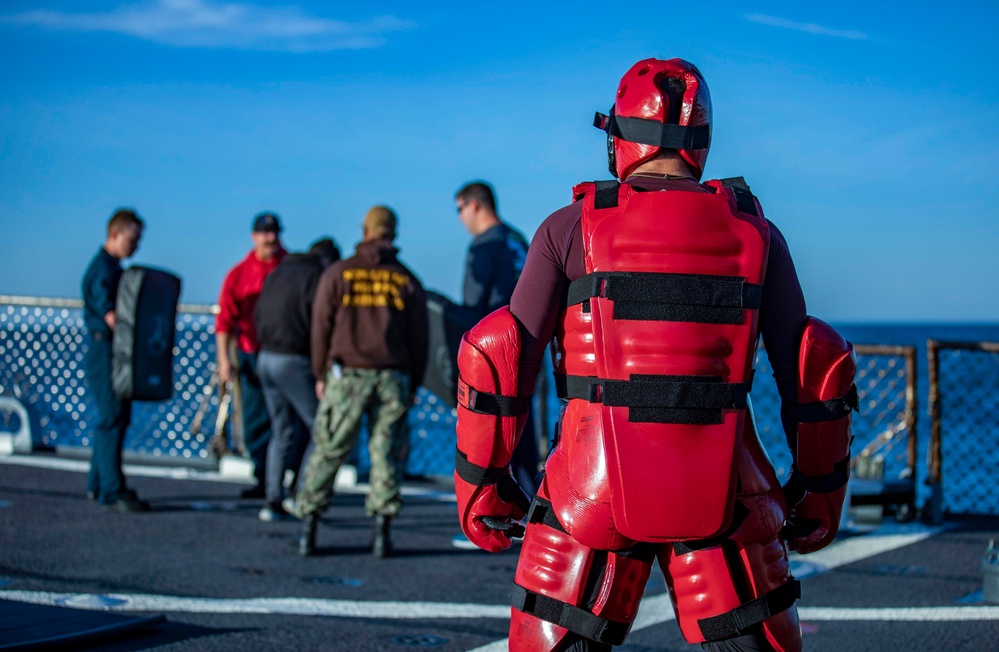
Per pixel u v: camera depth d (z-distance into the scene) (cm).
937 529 629
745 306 180
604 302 180
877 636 388
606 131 205
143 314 655
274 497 652
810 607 434
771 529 187
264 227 742
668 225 180
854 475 671
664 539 176
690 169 199
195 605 424
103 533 584
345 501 734
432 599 448
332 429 537
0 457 921
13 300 1007
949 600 448
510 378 191
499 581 488
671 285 178
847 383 189
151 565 504
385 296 539
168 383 669
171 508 684
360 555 547
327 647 365
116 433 665
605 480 179
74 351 989
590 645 188
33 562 497
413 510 699
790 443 196
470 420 193
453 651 363
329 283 538
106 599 425
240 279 739
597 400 182
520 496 205
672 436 176
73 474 821
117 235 677
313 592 458
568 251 189
